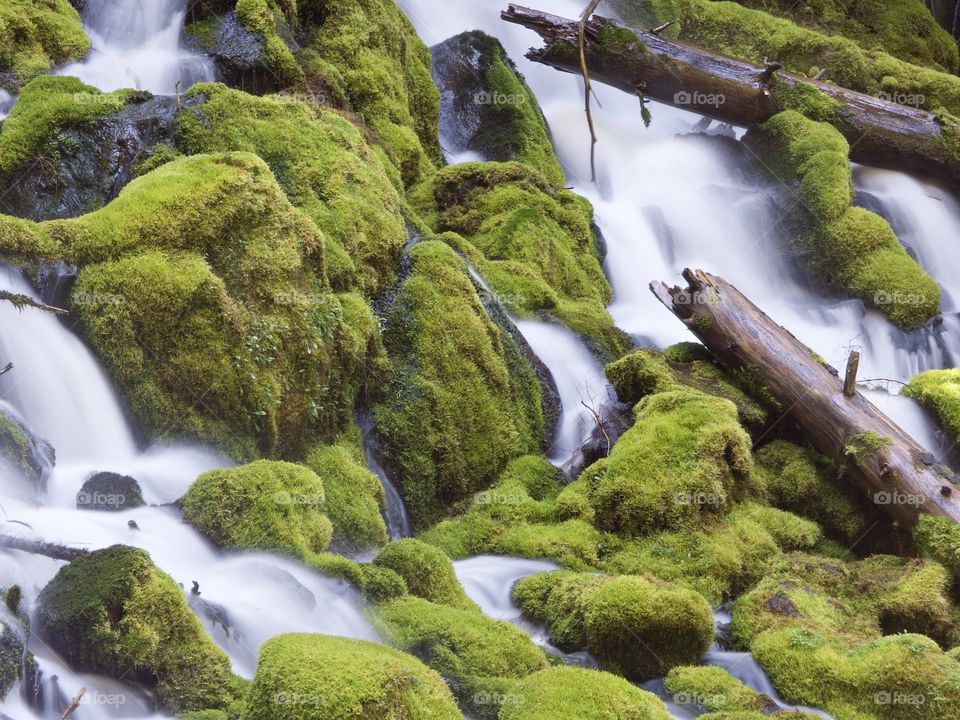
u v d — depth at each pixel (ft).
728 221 37.35
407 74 35.58
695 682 17.63
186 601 15.08
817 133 38.09
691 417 23.32
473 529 22.59
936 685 17.28
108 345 19.07
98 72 27.89
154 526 16.74
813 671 18.07
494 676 16.53
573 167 40.93
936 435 26.58
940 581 21.13
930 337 34.06
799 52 45.73
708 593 20.75
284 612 16.12
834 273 35.86
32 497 16.22
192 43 28.12
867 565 22.27
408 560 18.51
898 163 40.19
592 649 18.75
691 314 27.04
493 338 25.48
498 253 31.04
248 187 20.84
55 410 18.29
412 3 42.78
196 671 14.42
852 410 24.54
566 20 37.55
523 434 25.48
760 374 25.89
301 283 21.35
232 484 17.56
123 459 18.84
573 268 31.96
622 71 37.99
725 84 38.65
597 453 25.12
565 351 28.27
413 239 26.99
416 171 33.27
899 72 45.65
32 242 18.98
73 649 13.88
